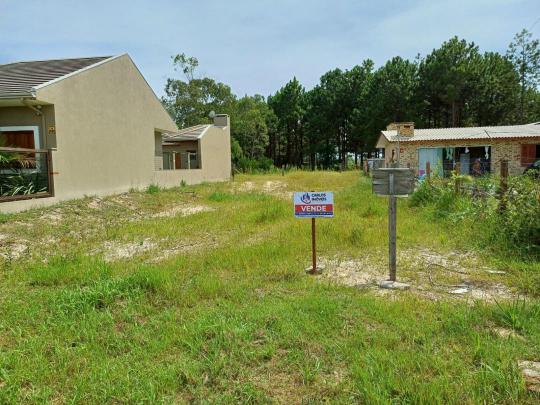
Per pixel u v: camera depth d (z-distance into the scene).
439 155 22.64
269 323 3.74
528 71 39.66
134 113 16.84
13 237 7.91
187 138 23.59
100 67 14.38
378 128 43.22
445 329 3.52
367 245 6.95
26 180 11.17
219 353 3.23
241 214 10.68
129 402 2.66
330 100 52.81
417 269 5.57
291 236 7.57
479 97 38.16
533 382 2.64
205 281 4.99
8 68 14.68
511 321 3.62
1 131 12.26
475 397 2.53
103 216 11.05
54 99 11.95
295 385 2.81
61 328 3.78
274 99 62.66
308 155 59.81
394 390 2.66
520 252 5.90
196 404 2.64
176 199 15.20
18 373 3.00
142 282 4.84
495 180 9.86
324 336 3.47
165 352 3.33
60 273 5.51
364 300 4.27
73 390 2.83
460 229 7.62
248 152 49.28
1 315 4.16
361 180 21.28
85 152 13.55
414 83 42.06
